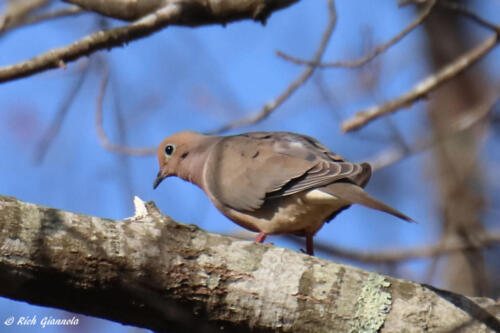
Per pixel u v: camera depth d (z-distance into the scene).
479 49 12.52
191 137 12.84
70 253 7.20
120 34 9.45
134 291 7.40
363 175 10.91
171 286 7.50
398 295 7.93
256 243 7.95
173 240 7.66
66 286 7.27
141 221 7.70
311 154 11.00
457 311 7.91
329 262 8.01
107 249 7.33
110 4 10.19
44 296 7.33
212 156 11.88
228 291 7.64
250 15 10.15
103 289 7.34
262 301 7.69
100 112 12.66
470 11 11.10
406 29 10.75
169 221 7.75
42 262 7.12
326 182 10.43
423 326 7.82
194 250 7.67
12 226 7.13
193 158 12.63
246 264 7.77
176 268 7.52
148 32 9.64
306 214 10.90
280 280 7.76
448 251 14.37
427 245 15.58
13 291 7.23
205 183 11.80
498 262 15.46
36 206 7.38
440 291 8.08
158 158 13.17
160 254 7.51
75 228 7.34
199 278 7.58
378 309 7.83
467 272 16.16
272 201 11.12
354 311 7.80
